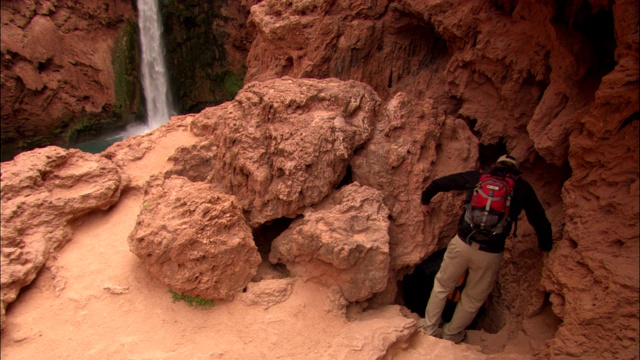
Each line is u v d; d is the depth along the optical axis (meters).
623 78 2.90
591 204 3.23
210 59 13.41
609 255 2.97
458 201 4.13
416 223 3.95
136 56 12.05
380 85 6.54
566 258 3.28
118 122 12.08
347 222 3.48
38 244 3.36
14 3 9.95
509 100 4.69
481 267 3.53
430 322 3.92
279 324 3.21
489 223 3.30
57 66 10.73
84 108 11.35
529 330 3.68
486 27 4.70
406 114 4.16
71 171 3.81
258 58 8.34
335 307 3.40
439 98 5.69
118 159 4.53
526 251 4.38
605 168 3.15
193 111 13.70
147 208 3.42
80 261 3.48
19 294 3.20
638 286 2.76
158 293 3.29
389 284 3.86
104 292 3.25
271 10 7.02
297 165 3.72
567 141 3.78
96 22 11.27
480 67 4.86
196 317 3.19
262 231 4.17
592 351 2.94
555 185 4.59
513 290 4.34
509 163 3.38
